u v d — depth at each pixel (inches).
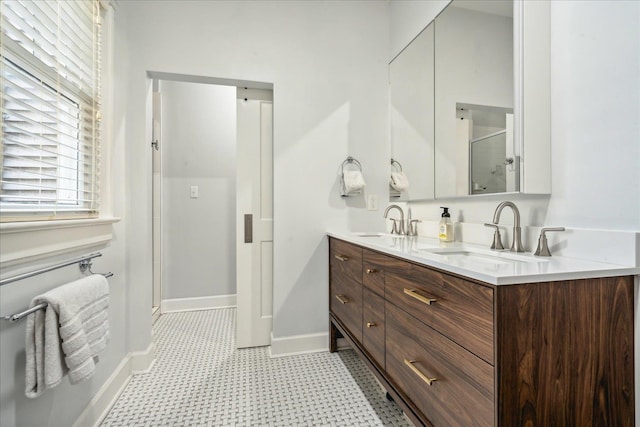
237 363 81.5
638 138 38.2
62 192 52.0
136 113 76.9
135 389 69.2
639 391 36.5
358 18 92.4
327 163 89.8
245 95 90.7
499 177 55.2
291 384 71.1
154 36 78.0
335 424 57.2
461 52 65.2
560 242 46.2
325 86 89.4
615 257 38.7
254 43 84.2
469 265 37.1
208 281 127.7
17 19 39.6
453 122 67.9
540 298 32.5
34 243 40.2
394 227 87.0
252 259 91.9
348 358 84.6
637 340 36.7
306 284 88.9
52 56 46.6
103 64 64.7
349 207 91.6
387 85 94.8
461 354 36.2
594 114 43.0
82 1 55.2
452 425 37.6
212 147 128.1
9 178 39.7
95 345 47.0
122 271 71.5
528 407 31.9
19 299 38.2
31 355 37.0
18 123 40.4
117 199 70.3
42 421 42.5
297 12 87.5
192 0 80.4
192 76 81.0
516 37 48.7
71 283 44.3
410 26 84.4
